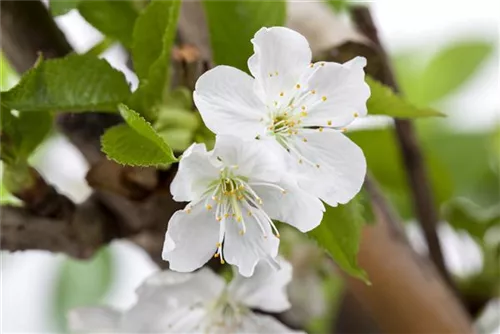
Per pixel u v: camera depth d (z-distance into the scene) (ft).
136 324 0.99
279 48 0.92
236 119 0.90
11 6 1.01
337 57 1.01
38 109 0.94
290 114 0.93
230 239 0.92
